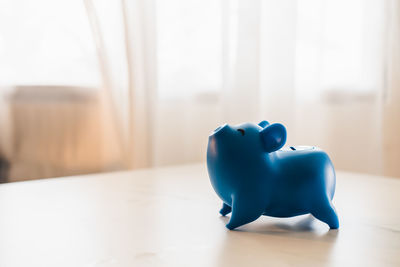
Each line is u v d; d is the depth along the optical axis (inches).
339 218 32.5
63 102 55.1
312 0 64.0
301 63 64.9
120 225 31.0
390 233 30.2
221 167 30.2
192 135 62.9
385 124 65.1
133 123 56.1
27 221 31.6
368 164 65.6
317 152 31.3
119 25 55.7
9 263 26.6
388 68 64.6
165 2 59.8
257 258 27.1
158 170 45.9
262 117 64.9
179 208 33.9
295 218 32.5
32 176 54.7
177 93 61.3
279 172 30.4
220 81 61.5
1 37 52.4
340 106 65.2
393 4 63.9
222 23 60.7
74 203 34.9
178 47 60.9
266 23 64.2
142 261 26.8
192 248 28.1
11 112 53.5
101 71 54.6
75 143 56.1
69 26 54.2
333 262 26.8
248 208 30.1
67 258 27.1
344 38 64.7
